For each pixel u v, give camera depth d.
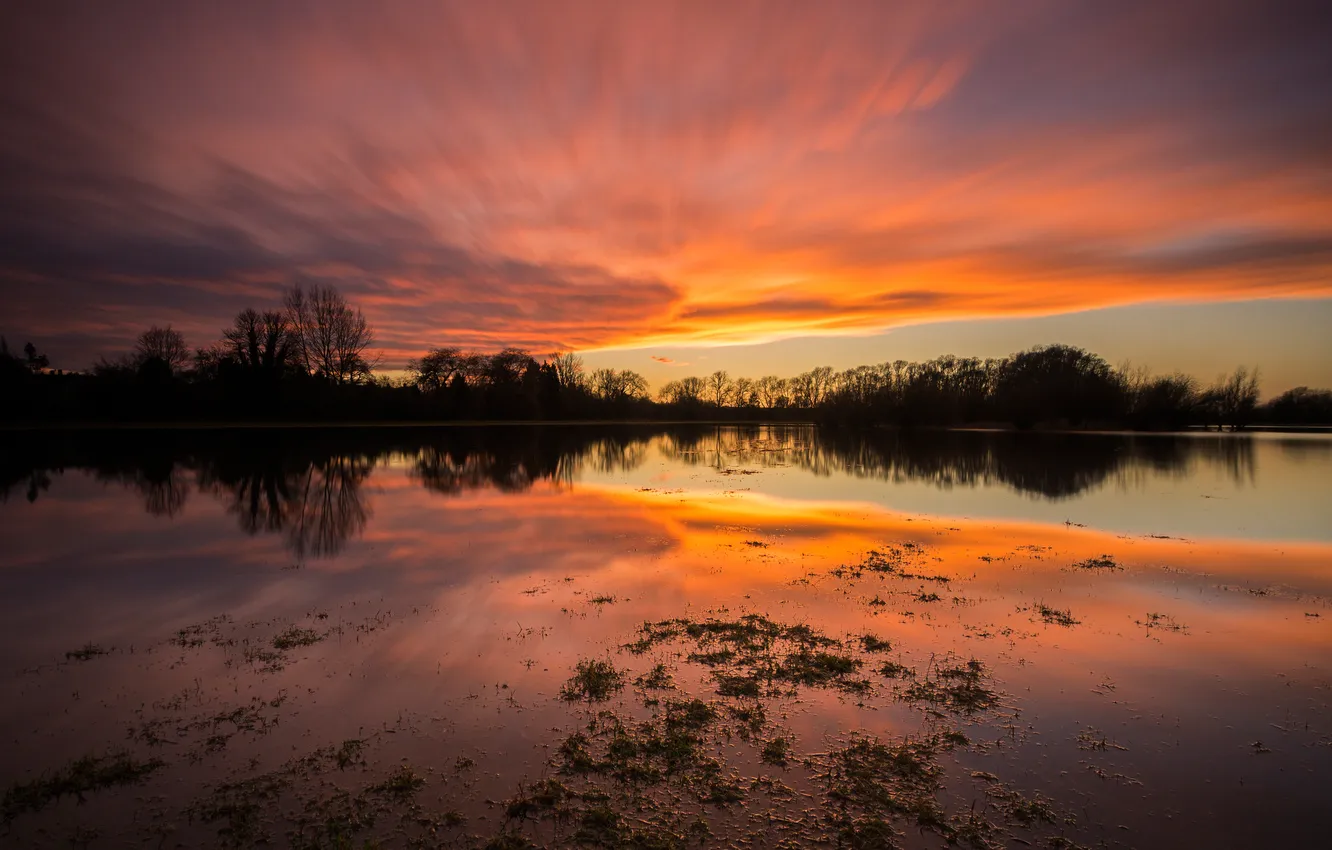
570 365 138.00
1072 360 106.81
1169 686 9.55
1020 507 25.86
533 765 7.50
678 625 11.99
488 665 10.23
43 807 6.74
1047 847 6.27
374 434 74.12
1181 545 18.72
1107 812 6.77
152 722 8.48
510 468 42.38
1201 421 90.56
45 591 14.24
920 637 11.41
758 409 164.00
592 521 22.59
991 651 10.80
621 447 65.06
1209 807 6.86
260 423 81.38
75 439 59.16
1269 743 8.06
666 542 19.08
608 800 6.89
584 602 13.35
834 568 16.05
